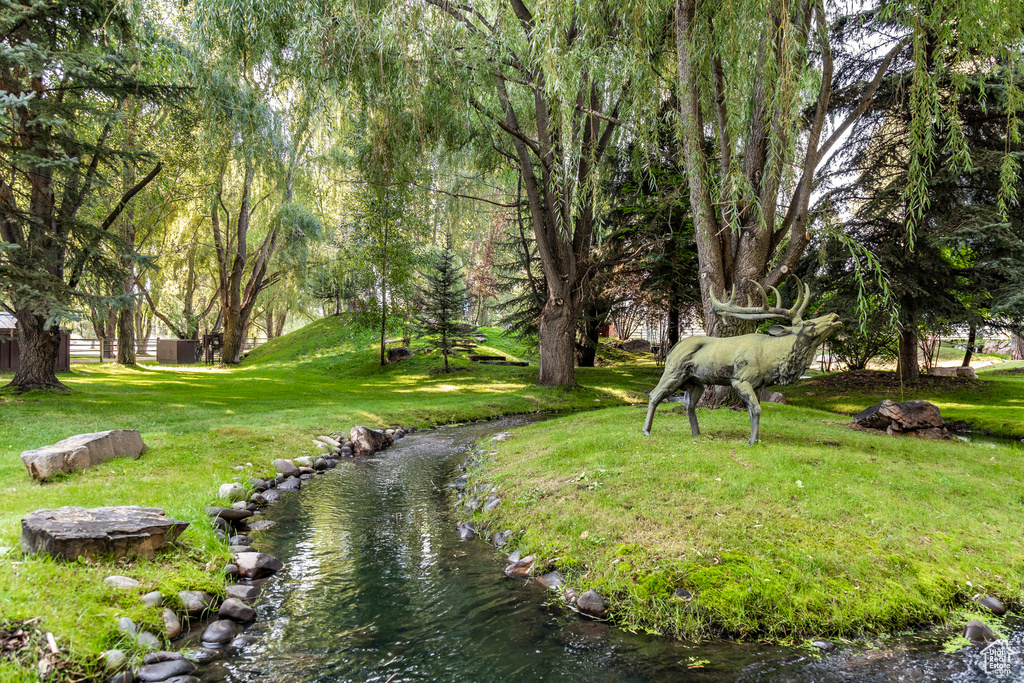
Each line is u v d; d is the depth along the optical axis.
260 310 51.28
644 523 5.54
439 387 23.05
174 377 24.22
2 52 10.75
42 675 3.11
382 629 4.25
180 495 6.80
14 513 5.42
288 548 5.98
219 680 3.52
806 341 7.29
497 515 6.75
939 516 5.64
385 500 8.00
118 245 13.59
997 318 20.38
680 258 21.14
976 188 18.58
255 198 33.50
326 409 15.07
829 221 16.92
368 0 12.28
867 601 4.38
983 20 8.40
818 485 6.18
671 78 12.19
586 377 25.38
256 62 15.52
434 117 14.85
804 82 9.78
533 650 3.96
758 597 4.36
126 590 4.12
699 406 12.34
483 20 13.95
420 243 27.84
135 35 15.12
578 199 10.98
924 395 19.45
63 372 22.56
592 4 10.05
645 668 3.74
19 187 14.75
